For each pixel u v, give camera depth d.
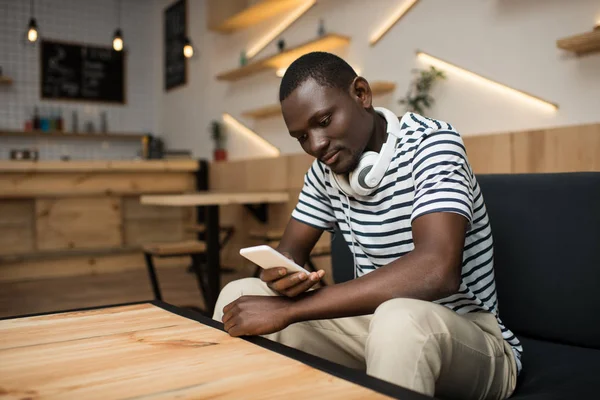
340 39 4.62
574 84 3.07
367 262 1.33
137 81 7.80
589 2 2.97
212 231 3.56
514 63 3.40
